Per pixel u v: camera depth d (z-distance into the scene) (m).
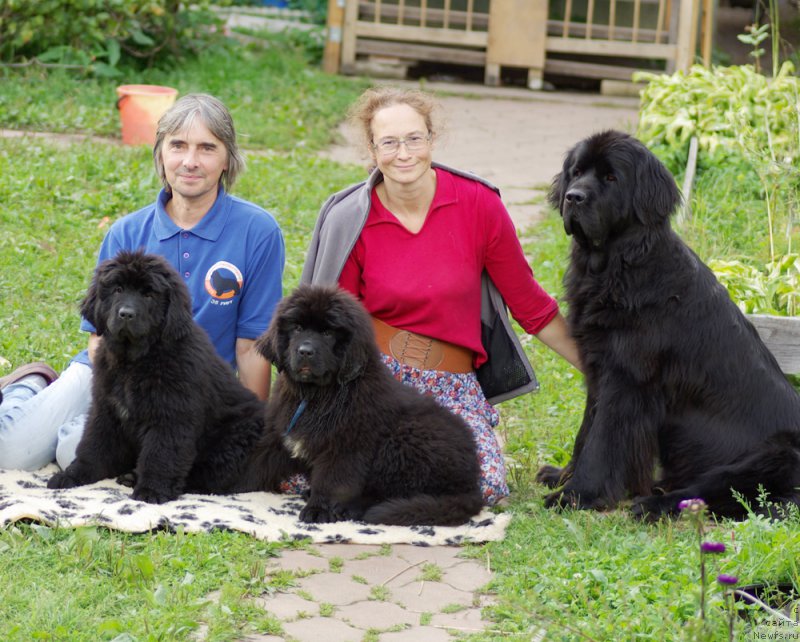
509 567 4.02
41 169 9.01
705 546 3.05
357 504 4.43
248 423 4.77
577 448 4.93
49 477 4.75
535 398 6.06
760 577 3.80
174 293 4.46
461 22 14.73
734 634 3.31
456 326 4.84
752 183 9.14
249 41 15.31
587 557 3.99
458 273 4.80
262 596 3.71
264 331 5.04
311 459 4.48
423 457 4.40
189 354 4.52
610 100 14.26
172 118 4.90
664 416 4.77
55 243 7.73
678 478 4.84
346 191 4.98
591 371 4.83
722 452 4.70
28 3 12.02
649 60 15.09
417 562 4.06
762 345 4.90
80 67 12.26
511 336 5.03
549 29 14.68
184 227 5.07
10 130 10.59
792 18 16.22
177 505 4.36
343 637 3.46
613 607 3.64
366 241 4.84
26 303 6.73
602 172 4.62
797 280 6.20
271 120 11.80
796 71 13.31
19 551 3.82
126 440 4.72
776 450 4.58
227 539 4.07
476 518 4.46
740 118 9.09
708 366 4.67
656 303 4.62
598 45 14.39
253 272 5.12
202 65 13.42
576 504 4.60
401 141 4.61
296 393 4.43
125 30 12.50
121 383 4.50
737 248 7.96
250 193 9.13
